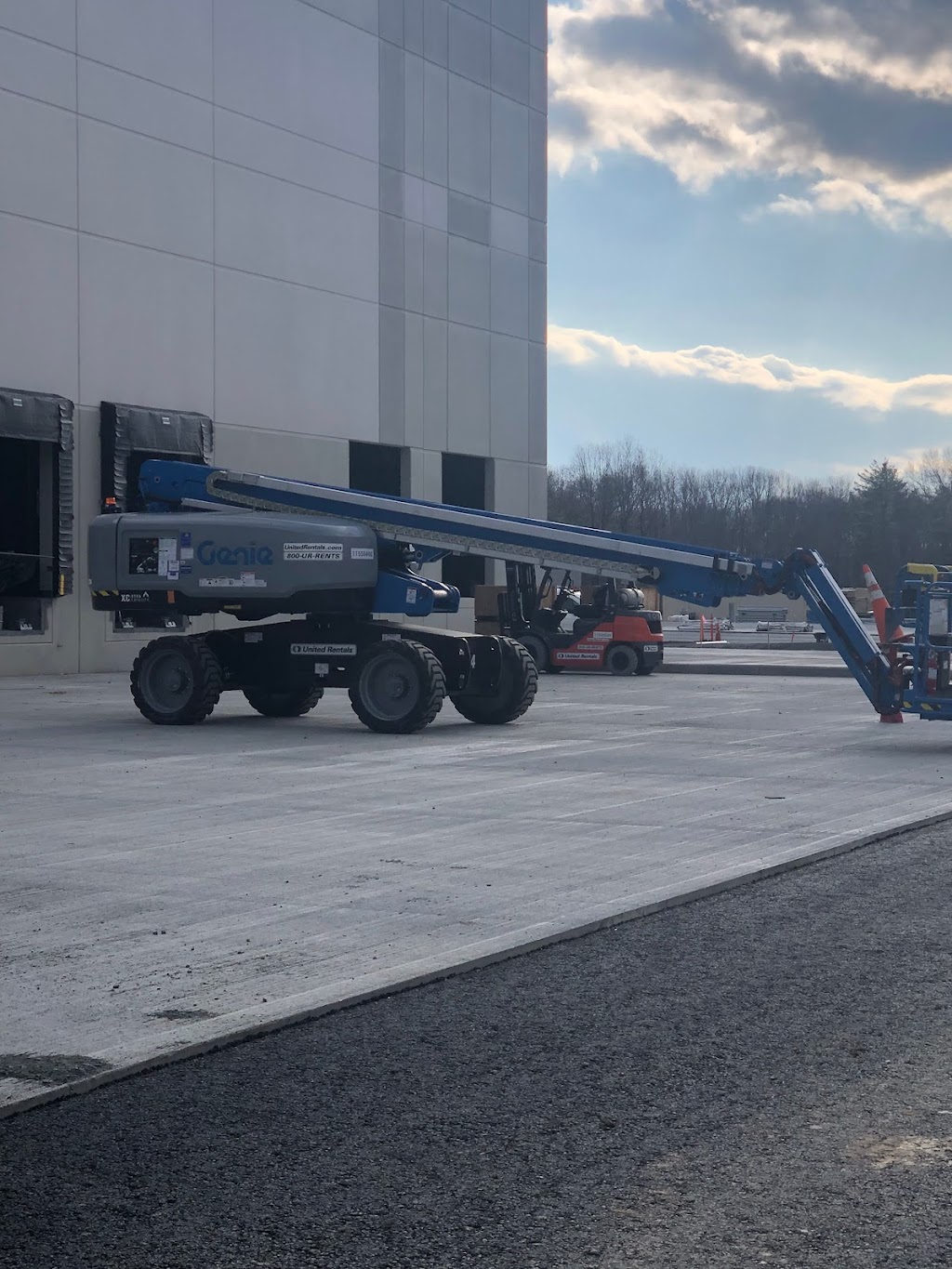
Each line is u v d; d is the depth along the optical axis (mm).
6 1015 6234
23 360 30078
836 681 31062
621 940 7680
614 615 33062
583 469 130625
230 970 6980
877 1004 6453
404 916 8125
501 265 43344
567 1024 6160
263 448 35688
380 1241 4109
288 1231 4180
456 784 13867
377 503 20312
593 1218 4250
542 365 45094
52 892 8789
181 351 33531
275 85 35781
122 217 32094
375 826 11352
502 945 7375
